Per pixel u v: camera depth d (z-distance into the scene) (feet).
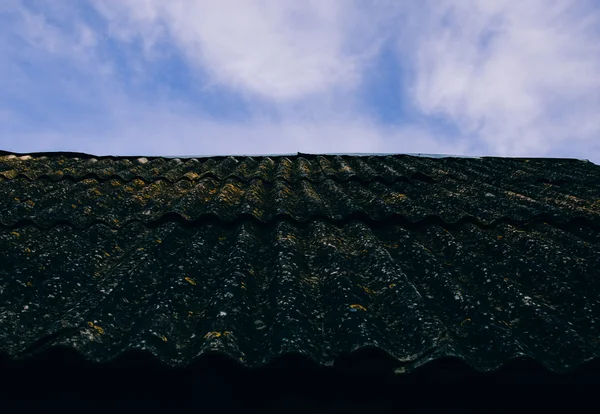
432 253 9.81
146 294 7.82
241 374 5.94
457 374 5.98
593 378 6.02
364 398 6.16
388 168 17.62
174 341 6.38
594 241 10.81
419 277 8.67
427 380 6.03
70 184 15.19
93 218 11.50
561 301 7.77
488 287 8.19
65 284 7.94
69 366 5.95
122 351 5.87
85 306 6.91
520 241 10.43
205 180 15.65
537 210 12.15
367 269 8.81
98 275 8.61
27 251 9.09
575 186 15.80
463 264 9.23
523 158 21.44
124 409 6.11
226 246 10.14
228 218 11.44
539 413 6.21
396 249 10.11
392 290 7.80
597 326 6.95
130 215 12.00
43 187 14.69
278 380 6.07
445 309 7.45
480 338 6.61
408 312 7.09
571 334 6.48
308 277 8.50
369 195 13.53
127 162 18.98
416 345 6.36
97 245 9.91
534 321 6.98
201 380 5.98
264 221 11.30
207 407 6.09
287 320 6.62
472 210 12.42
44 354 5.84
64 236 10.27
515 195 14.12
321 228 10.62
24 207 11.77
